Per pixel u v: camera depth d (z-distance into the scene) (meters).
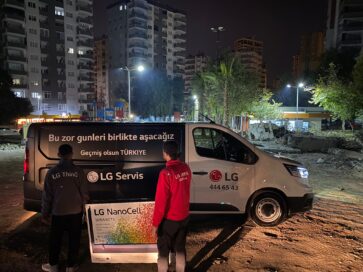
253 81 38.25
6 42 71.62
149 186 5.86
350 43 80.81
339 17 84.94
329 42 96.88
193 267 4.62
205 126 6.13
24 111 59.09
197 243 5.45
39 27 75.94
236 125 36.56
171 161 3.93
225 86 35.38
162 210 3.82
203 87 40.91
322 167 13.98
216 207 6.05
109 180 5.83
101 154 5.83
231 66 36.25
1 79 55.31
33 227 6.09
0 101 54.34
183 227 3.97
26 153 5.86
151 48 108.81
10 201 8.07
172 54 116.56
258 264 4.74
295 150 20.77
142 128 5.92
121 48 107.62
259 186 6.12
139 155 5.86
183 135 5.99
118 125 5.91
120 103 57.34
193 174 5.97
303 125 50.00
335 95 33.88
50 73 78.12
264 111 39.06
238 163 6.08
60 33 79.56
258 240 5.59
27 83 74.50
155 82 73.19
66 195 4.24
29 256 4.90
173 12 115.19
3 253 4.98
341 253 5.13
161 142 5.91
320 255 5.05
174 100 77.38
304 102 69.94
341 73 63.94
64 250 5.10
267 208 6.19
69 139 5.82
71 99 82.31
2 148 21.81
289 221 6.57
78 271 4.48
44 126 5.86
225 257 4.95
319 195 8.95
